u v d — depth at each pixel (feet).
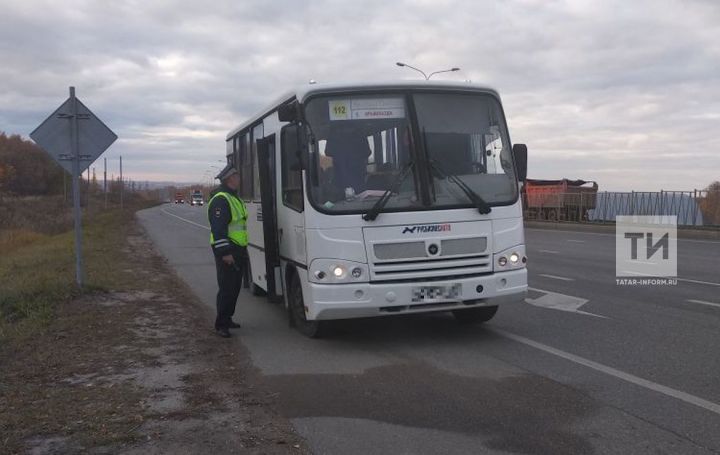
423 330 27.91
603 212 105.19
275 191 29.14
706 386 19.47
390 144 24.14
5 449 14.79
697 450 14.80
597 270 48.70
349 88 24.25
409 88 24.62
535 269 49.65
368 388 19.90
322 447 15.23
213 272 53.06
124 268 51.65
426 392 19.40
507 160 25.31
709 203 84.17
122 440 15.42
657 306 32.78
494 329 27.89
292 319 28.12
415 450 15.05
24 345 24.70
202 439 15.57
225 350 24.89
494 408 17.84
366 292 23.15
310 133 23.79
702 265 51.37
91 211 218.59
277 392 19.56
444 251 23.76
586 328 27.81
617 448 14.97
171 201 527.40
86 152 35.60
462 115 24.94
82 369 21.59
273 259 28.84
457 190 24.20
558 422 16.69
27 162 327.88
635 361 22.34
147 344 25.17
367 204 23.48
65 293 34.47
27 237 102.63
